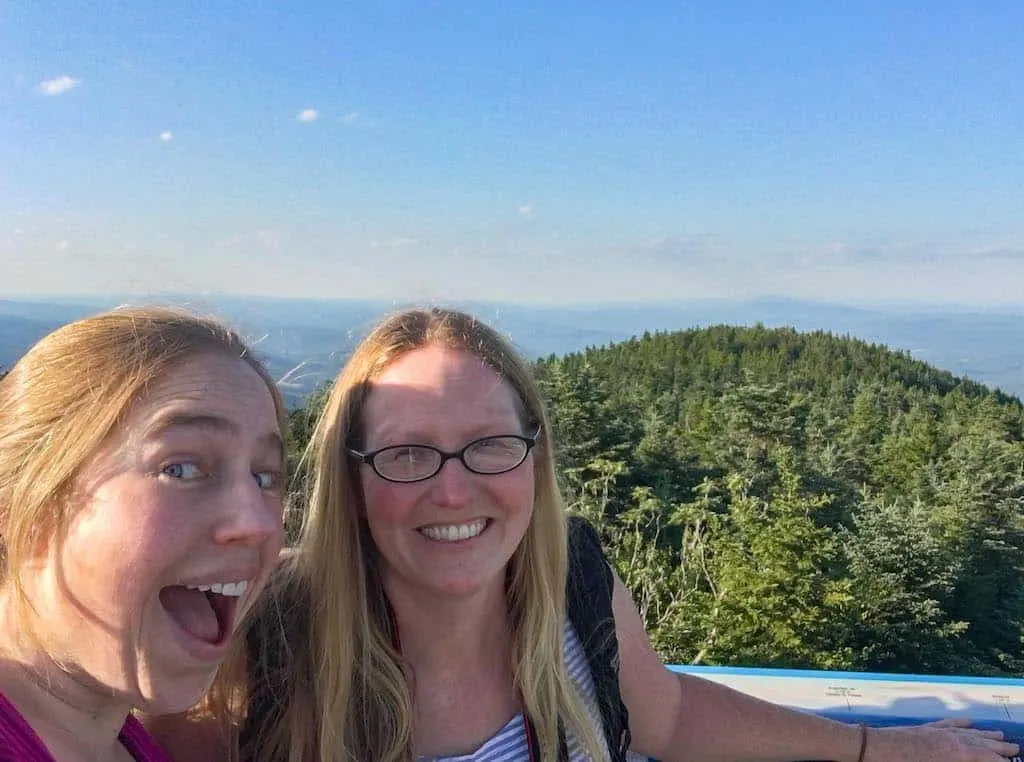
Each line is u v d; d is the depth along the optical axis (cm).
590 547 81
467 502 63
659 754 87
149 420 45
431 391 63
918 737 90
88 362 45
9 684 45
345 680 64
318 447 67
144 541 44
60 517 44
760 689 105
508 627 71
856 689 105
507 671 71
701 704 87
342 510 66
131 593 44
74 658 45
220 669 65
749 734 87
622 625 81
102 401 44
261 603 67
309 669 66
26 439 45
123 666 45
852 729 89
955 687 106
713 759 87
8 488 45
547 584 71
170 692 46
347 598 65
